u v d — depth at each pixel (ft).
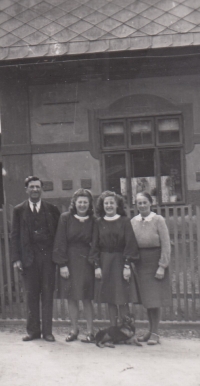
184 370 15.72
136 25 30.96
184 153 32.42
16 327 21.24
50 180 33.09
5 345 18.60
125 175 32.91
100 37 30.53
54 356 17.21
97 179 32.96
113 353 17.51
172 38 29.76
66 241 18.83
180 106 32.35
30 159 33.12
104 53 30.22
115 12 32.17
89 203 18.89
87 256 18.81
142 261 18.62
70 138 33.06
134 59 31.50
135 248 18.40
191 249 20.54
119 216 18.75
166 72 32.35
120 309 18.98
